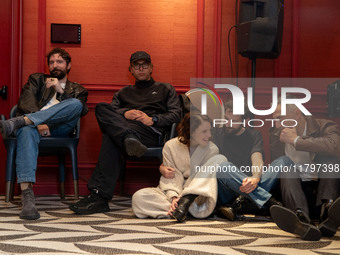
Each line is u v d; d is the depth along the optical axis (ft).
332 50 12.08
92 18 12.07
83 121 12.03
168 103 10.94
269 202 8.58
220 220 8.44
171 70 12.14
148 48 12.13
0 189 11.85
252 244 6.25
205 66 12.12
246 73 12.09
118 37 12.10
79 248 5.71
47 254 5.34
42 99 10.75
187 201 8.17
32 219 8.02
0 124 8.26
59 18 12.01
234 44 12.10
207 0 12.14
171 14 12.13
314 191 8.42
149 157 10.04
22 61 11.88
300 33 12.12
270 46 9.86
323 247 6.17
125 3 12.12
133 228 7.33
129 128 9.15
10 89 11.75
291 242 6.46
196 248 5.89
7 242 5.99
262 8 9.92
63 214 8.69
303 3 12.10
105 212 9.06
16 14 11.77
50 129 10.08
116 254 5.44
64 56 11.03
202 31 12.09
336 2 12.10
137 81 11.20
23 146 8.48
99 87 12.00
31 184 8.46
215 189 8.29
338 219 6.78
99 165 9.08
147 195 8.43
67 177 12.01
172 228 7.42
